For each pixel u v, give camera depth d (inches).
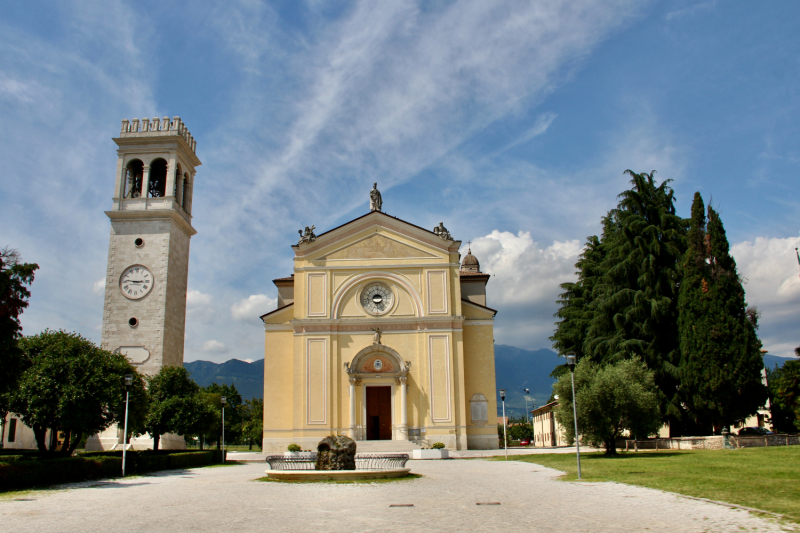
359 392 1897.1
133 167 2362.2
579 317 2320.4
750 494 653.9
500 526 514.9
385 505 659.4
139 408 1288.1
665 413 1699.1
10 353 964.0
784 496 633.6
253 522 557.0
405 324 1951.3
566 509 604.7
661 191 1995.6
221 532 504.7
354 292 1982.0
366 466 1227.2
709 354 1595.7
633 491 727.7
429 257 1999.3
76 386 1174.3
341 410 1893.5
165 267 2164.1
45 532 510.6
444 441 1859.0
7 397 1159.6
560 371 2383.1
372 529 510.0
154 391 1699.1
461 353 1931.6
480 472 1114.7
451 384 1899.6
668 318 1823.3
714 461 1097.4
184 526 538.3
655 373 1764.3
